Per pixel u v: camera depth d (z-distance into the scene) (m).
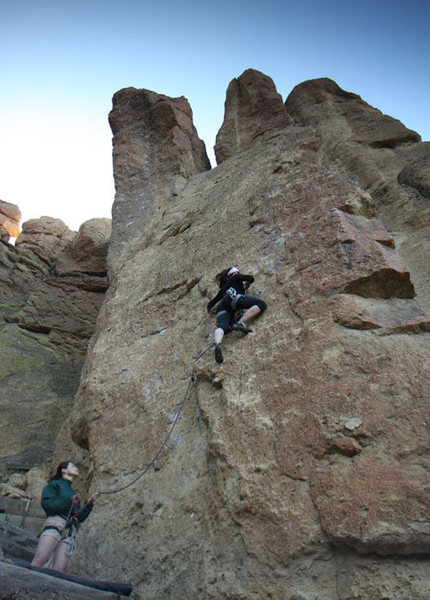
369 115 13.86
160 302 9.06
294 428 5.05
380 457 4.50
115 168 15.61
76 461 8.66
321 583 4.17
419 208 9.45
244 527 4.75
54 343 15.68
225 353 6.48
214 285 8.08
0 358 14.02
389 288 6.13
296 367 5.54
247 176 10.48
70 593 3.99
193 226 10.39
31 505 8.36
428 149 11.66
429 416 4.64
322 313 5.87
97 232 19.00
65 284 17.84
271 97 16.16
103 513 6.53
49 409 12.55
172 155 15.28
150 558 5.38
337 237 6.59
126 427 7.38
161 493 5.97
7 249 18.12
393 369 5.06
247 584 4.40
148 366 7.98
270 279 7.02
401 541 4.01
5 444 11.38
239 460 5.20
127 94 17.53
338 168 12.09
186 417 6.61
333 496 4.39
